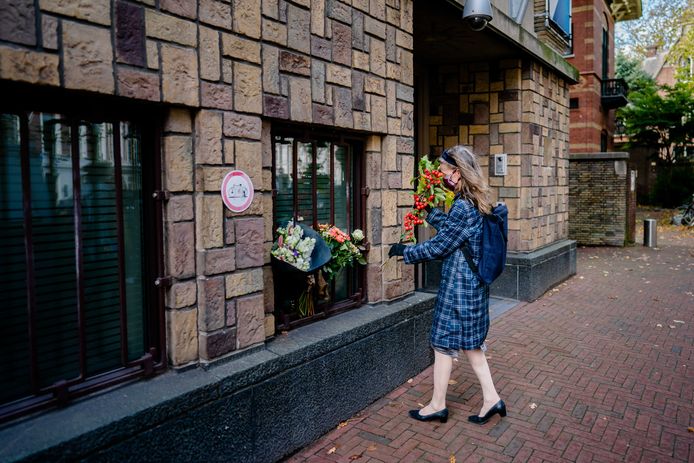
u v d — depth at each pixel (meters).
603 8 20.33
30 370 2.25
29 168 2.21
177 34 2.56
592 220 14.84
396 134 4.34
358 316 3.95
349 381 3.64
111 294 2.55
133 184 2.62
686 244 15.06
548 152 8.52
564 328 6.16
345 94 3.75
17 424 2.13
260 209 3.07
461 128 7.86
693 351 5.30
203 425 2.59
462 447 3.32
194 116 2.72
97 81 2.23
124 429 2.22
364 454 3.22
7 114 2.17
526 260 7.51
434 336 3.54
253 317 3.04
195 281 2.77
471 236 3.38
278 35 3.15
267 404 2.96
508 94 7.51
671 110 24.41
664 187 25.91
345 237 3.71
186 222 2.71
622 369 4.77
